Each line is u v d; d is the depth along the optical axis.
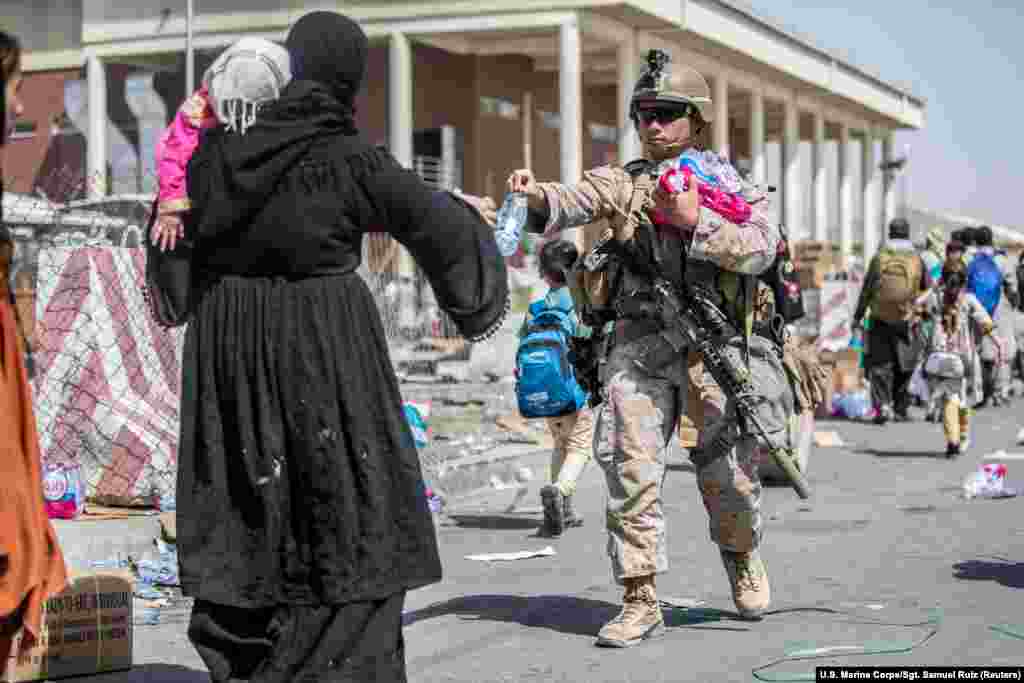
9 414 3.97
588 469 12.32
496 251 4.04
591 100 42.94
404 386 17.84
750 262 5.30
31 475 4.03
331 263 3.95
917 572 7.02
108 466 8.30
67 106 38.25
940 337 13.03
